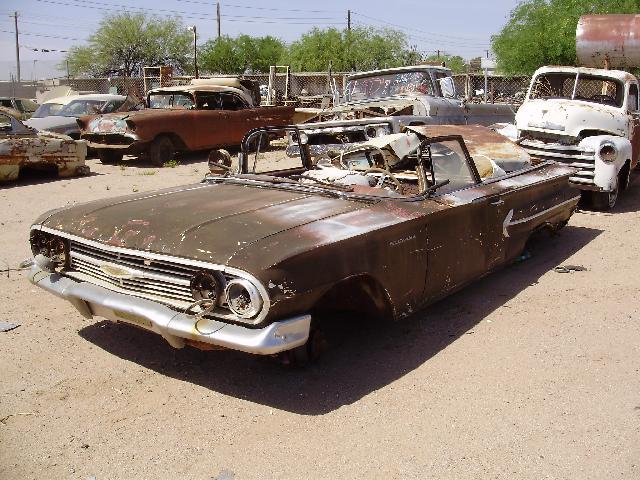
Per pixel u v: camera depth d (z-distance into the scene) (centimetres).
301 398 361
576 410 348
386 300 397
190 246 341
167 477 290
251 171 557
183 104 1409
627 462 302
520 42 2456
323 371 394
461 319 481
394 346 431
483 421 337
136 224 376
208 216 378
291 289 323
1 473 290
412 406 352
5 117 1099
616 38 1021
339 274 349
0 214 855
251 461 302
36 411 344
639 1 2119
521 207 538
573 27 2288
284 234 348
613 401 358
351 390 370
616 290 546
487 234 486
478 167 525
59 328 457
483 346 432
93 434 324
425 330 459
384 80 1205
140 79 2703
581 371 395
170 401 358
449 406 352
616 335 451
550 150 889
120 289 371
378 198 426
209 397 362
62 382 377
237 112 1457
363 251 367
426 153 445
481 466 298
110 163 1373
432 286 432
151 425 333
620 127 905
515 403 355
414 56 4450
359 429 329
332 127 541
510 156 588
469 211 461
